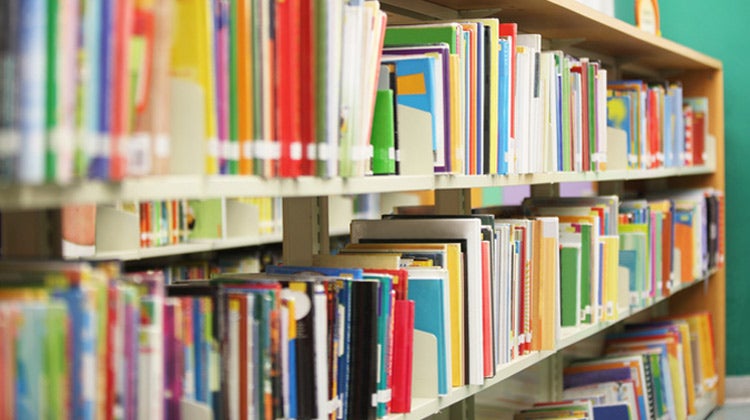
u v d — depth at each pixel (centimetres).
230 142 150
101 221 305
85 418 121
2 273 128
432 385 216
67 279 126
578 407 337
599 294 329
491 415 332
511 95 256
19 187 112
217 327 152
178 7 143
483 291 236
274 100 158
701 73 512
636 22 438
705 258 484
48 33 112
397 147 203
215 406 152
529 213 332
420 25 229
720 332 522
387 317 195
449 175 222
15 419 114
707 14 562
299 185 165
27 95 110
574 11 296
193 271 423
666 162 434
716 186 517
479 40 237
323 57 167
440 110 217
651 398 404
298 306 171
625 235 377
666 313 536
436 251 224
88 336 121
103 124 120
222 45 147
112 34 120
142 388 135
